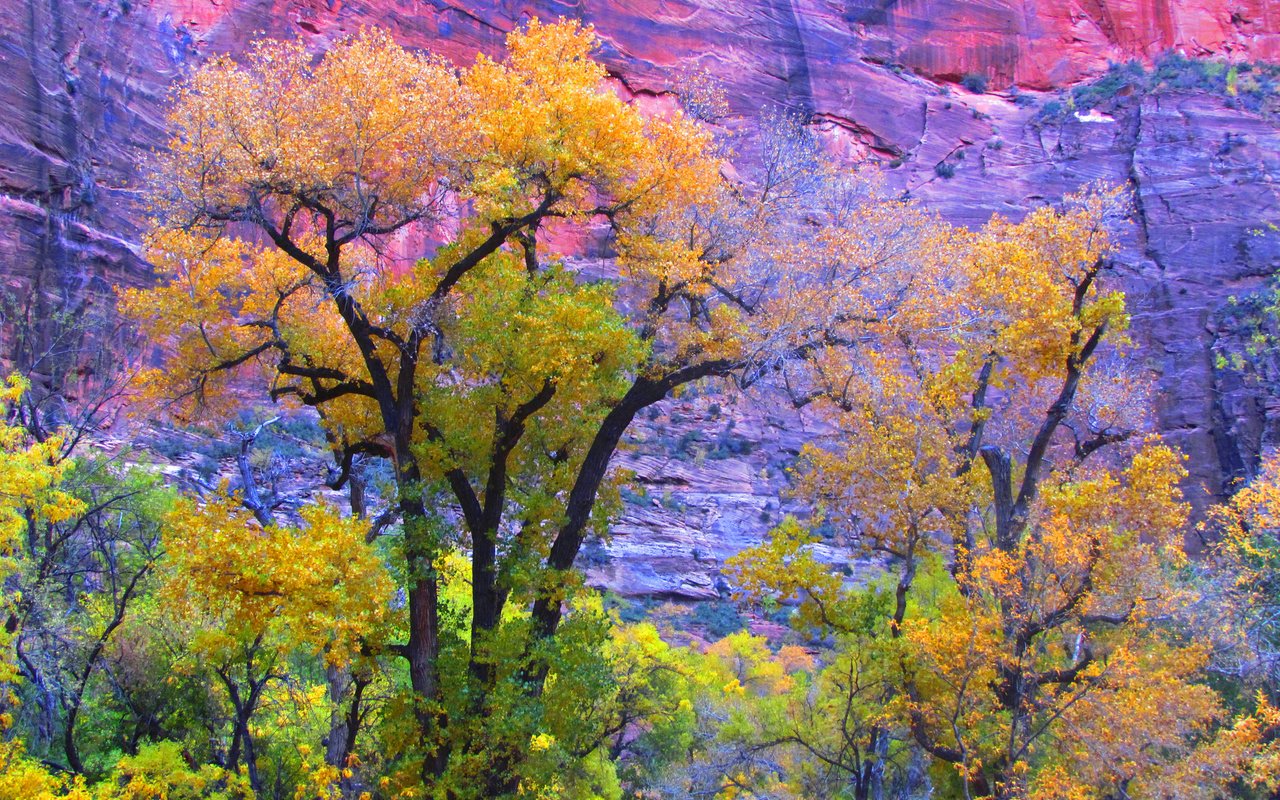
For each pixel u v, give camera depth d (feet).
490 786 40.04
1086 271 52.37
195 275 47.80
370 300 45.52
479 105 44.93
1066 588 44.80
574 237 133.69
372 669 40.14
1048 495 47.26
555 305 41.83
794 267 51.03
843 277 52.11
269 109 40.55
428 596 41.68
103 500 54.13
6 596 40.60
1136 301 146.00
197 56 134.31
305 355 47.57
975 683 46.03
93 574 56.08
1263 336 135.13
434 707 38.99
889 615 53.11
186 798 41.47
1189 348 140.67
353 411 50.72
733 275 51.21
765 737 67.56
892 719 48.88
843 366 54.54
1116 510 45.42
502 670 40.70
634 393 46.32
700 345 47.34
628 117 44.57
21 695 46.19
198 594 37.40
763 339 47.01
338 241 42.32
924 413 52.70
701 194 47.50
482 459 44.14
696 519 147.84
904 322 51.24
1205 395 135.54
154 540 53.78
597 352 43.47
